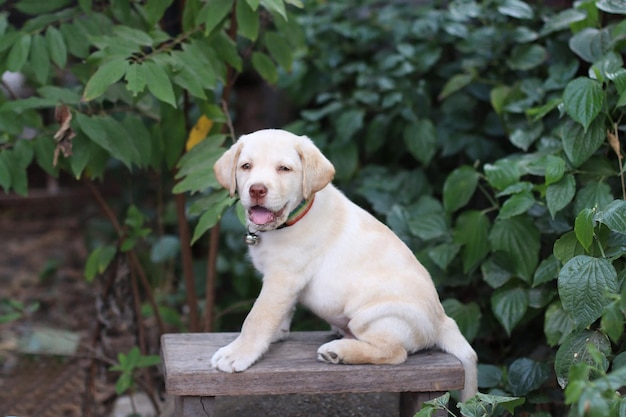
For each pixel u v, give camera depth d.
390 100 4.39
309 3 5.14
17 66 3.28
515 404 2.58
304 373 2.55
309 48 4.93
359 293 2.62
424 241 3.79
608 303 2.62
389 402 3.29
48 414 4.14
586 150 3.08
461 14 4.30
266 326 2.59
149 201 5.73
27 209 7.44
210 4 3.21
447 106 4.39
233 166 2.59
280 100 5.93
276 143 2.51
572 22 3.58
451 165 4.60
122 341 4.83
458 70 4.55
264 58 3.84
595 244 2.87
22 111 3.43
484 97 4.27
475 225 3.42
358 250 2.66
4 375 4.55
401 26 4.76
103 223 5.93
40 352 4.25
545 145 3.46
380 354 2.60
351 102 4.68
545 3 4.93
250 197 2.42
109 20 3.56
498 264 3.38
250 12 3.24
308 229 2.62
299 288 2.63
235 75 3.76
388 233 2.76
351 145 4.55
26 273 6.14
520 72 4.21
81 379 4.48
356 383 2.57
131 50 3.11
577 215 2.93
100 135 3.24
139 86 2.95
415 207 3.96
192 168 3.14
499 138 4.36
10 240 6.87
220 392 2.53
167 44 3.42
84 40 3.47
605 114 3.08
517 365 3.14
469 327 3.41
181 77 3.16
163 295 5.03
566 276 2.69
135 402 4.15
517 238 3.25
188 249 3.83
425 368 2.61
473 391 2.74
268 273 2.63
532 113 3.52
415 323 2.63
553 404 3.47
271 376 2.54
